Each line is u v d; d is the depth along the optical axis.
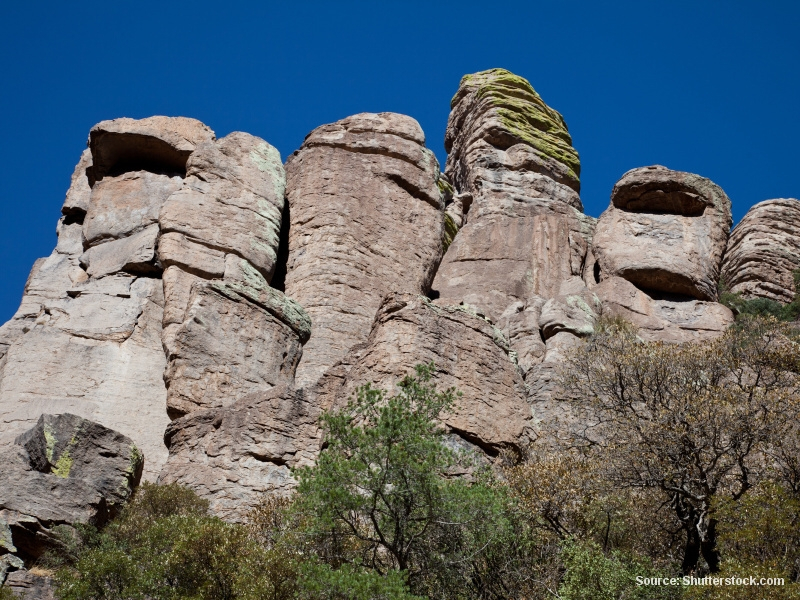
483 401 31.97
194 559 23.05
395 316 32.84
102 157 41.97
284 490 30.19
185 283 37.00
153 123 42.34
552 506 26.03
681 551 26.36
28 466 28.06
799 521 23.75
